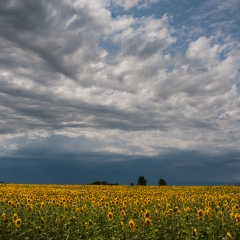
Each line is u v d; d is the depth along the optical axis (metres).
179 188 44.59
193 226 15.63
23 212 18.97
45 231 15.36
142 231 14.26
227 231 14.61
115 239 13.67
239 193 34.78
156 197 27.92
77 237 14.31
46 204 22.12
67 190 37.28
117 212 19.44
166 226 15.88
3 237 14.45
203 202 25.92
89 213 18.77
